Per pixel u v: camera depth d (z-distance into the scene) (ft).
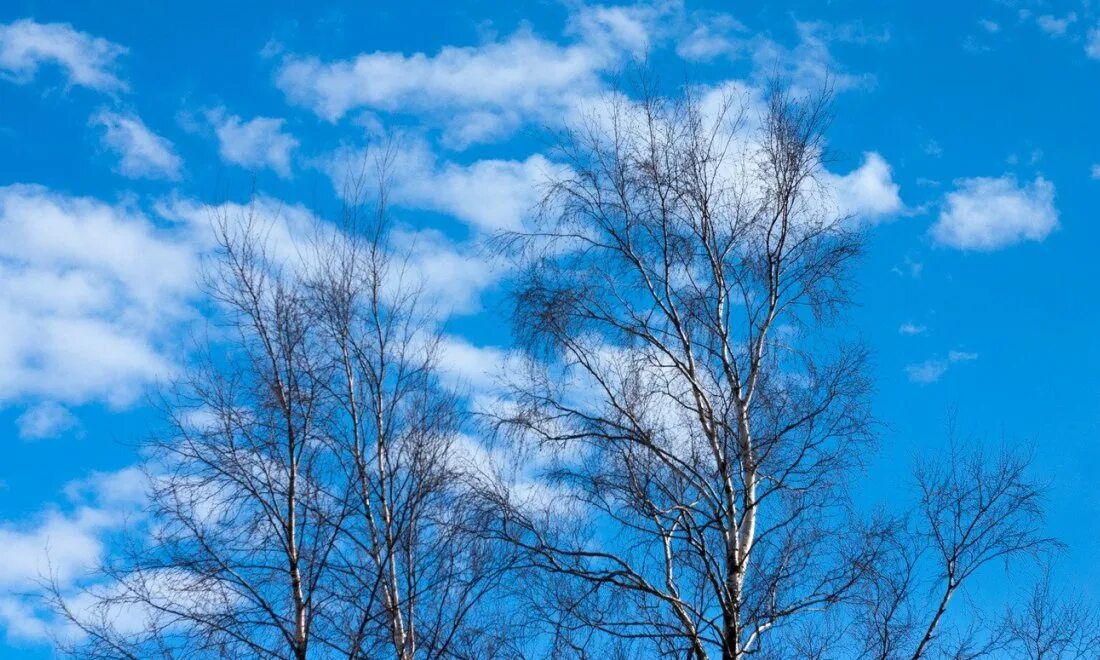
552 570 44.57
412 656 40.37
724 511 45.42
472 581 42.14
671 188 51.03
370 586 41.63
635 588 44.04
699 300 49.67
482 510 44.65
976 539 45.68
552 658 43.19
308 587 40.98
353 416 44.32
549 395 48.52
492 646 42.32
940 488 46.60
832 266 50.29
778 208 50.47
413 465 43.34
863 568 44.24
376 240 47.67
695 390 47.52
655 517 45.29
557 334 49.01
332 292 46.09
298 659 39.73
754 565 44.73
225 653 39.88
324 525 41.70
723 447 46.80
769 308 49.60
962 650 43.91
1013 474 46.70
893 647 43.52
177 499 41.73
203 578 40.65
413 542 42.39
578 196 51.75
